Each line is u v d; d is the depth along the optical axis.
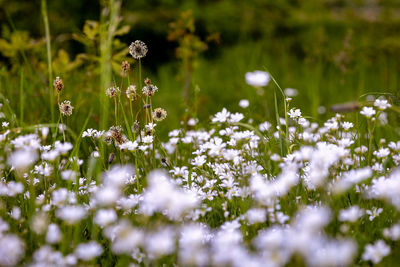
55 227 0.85
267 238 0.81
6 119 1.04
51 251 0.85
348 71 1.69
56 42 1.32
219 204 0.91
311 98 1.47
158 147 0.98
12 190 0.89
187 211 0.87
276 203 0.88
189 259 0.82
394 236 0.85
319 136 0.98
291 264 0.82
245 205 0.88
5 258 0.82
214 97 1.50
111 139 0.94
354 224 0.87
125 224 0.85
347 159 0.91
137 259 0.85
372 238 0.87
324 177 0.88
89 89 1.14
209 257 0.83
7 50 1.18
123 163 0.96
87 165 1.00
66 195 0.88
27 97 1.12
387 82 1.67
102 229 0.88
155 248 0.82
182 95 1.30
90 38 1.12
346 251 0.81
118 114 1.01
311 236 0.82
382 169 0.91
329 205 0.87
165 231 0.85
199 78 1.67
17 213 0.88
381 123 1.05
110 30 0.95
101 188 0.91
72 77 1.19
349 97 1.54
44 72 1.16
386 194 0.86
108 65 0.94
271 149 0.96
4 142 0.94
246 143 0.96
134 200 0.89
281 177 0.90
